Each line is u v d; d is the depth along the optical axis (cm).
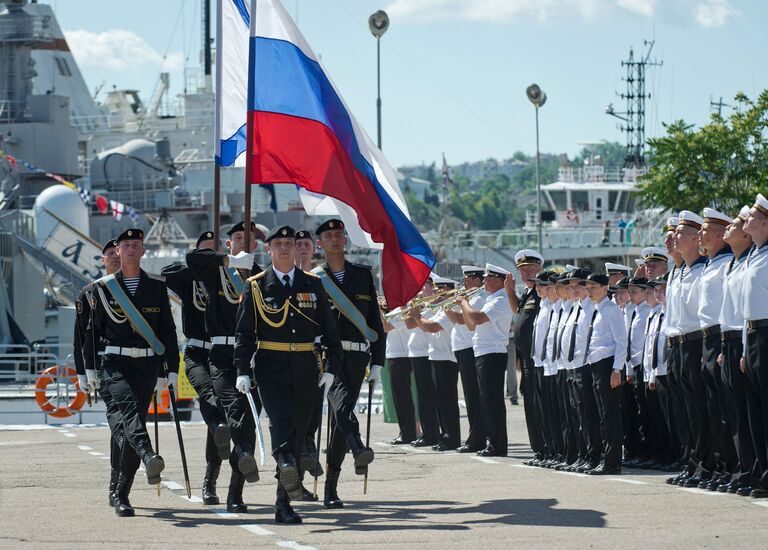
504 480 2333
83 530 1720
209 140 10262
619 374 2406
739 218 1997
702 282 2106
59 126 8581
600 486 2166
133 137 10356
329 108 2158
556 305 2597
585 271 2472
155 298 1967
